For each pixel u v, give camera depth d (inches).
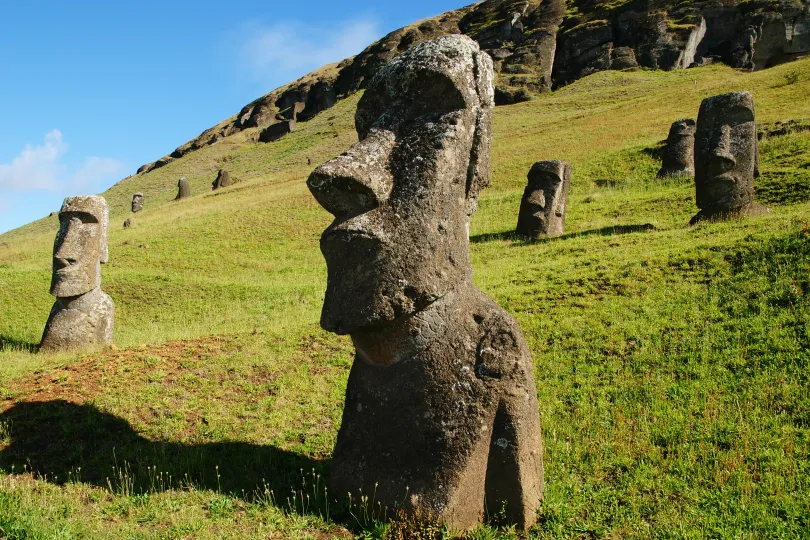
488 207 1059.3
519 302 466.6
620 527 217.5
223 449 287.1
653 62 2881.4
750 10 2940.5
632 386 325.1
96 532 207.6
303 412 331.3
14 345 551.8
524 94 2869.1
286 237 1131.9
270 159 2876.5
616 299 439.2
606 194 983.0
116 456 278.4
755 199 725.3
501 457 213.5
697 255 475.8
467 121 219.9
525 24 3693.4
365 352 227.6
